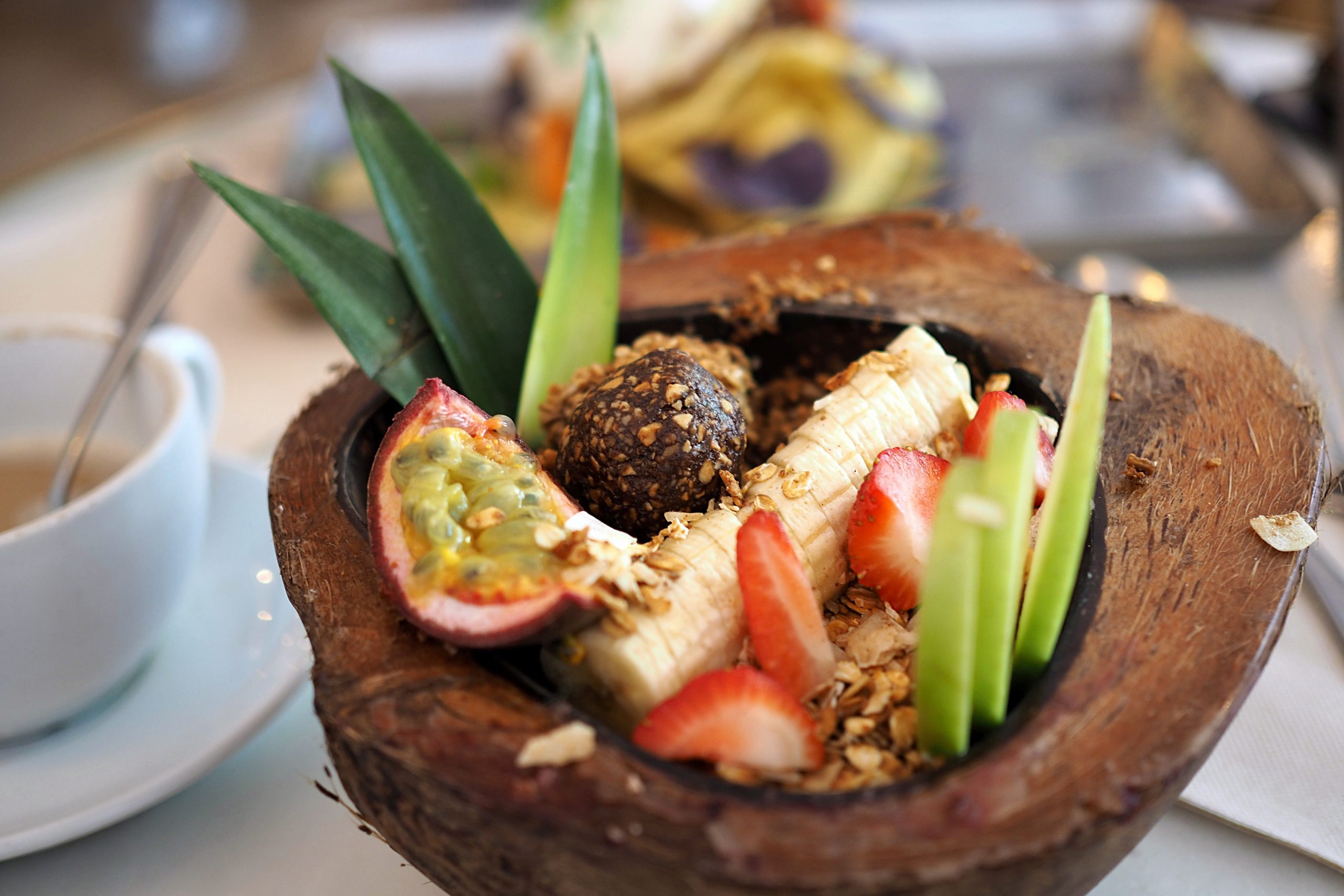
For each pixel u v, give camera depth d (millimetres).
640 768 285
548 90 693
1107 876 346
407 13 1487
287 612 428
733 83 689
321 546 335
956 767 286
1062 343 383
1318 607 404
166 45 1509
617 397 351
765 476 353
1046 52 848
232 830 379
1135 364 373
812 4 714
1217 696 295
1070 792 281
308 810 383
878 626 336
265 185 755
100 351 446
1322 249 641
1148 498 339
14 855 356
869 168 690
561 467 358
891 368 369
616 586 314
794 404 411
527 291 416
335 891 364
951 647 285
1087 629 311
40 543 364
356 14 1537
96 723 401
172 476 396
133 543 384
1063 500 295
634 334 411
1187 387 365
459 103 833
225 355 621
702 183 676
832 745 314
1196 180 691
